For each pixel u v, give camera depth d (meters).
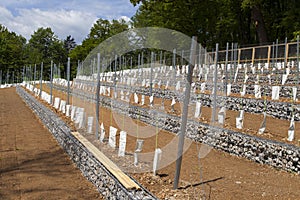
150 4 31.62
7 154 8.79
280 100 11.23
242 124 9.05
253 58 18.42
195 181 5.78
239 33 34.84
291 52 17.80
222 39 33.97
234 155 7.91
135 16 44.69
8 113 17.98
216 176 6.19
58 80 30.42
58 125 10.05
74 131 8.99
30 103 20.62
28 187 6.30
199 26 31.56
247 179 6.08
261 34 28.28
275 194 5.33
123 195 4.71
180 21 30.11
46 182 6.57
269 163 7.02
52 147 9.56
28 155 8.69
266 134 8.20
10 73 60.06
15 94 33.50
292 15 26.19
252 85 13.73
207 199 4.95
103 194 5.70
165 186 5.25
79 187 6.30
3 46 60.09
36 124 14.02
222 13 32.06
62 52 81.94
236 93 14.23
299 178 6.21
